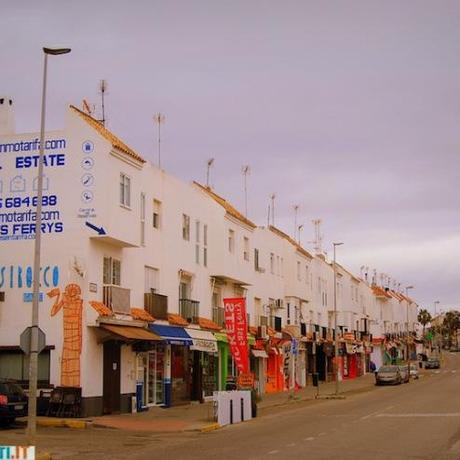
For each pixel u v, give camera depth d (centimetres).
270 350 4981
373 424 2506
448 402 3600
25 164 2938
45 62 2014
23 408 2455
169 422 2717
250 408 2959
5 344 2828
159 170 3453
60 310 2792
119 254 3042
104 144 2862
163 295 3325
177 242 3622
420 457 1641
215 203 4100
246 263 4481
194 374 3806
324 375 6931
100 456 1777
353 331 8388
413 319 14512
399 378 6334
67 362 2756
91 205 2836
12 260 2881
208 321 3928
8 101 3083
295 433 2264
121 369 3019
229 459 1661
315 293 6600
